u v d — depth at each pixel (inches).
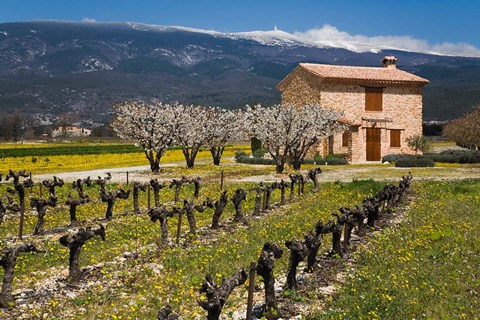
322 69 2260.1
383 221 823.1
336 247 601.3
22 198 795.4
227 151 3171.8
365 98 2212.1
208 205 780.6
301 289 481.7
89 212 960.3
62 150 3036.4
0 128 5315.0
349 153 2089.1
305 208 940.0
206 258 577.3
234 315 420.5
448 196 1051.3
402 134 2244.1
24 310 434.0
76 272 515.5
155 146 1717.5
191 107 1905.8
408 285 468.4
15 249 463.2
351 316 397.7
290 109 1665.8
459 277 501.4
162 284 486.6
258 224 793.6
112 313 419.2
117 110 1745.8
